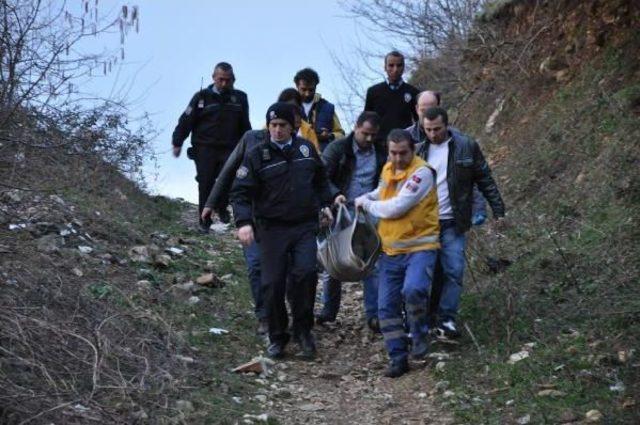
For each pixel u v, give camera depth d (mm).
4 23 10039
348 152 11609
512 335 10320
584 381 8742
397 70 14219
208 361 9922
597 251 11883
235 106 16719
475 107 21250
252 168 10258
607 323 9867
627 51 16359
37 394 7625
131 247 13461
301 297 10578
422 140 11641
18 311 8797
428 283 10117
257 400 9156
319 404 9289
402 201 10055
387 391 9758
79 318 9344
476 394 9125
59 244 12008
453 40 23719
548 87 18547
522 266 12461
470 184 10883
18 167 12117
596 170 14148
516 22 21203
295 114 10453
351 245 10445
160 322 10344
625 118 14758
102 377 8336
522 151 17203
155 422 7898
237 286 13250
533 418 8219
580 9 18469
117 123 13758
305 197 10367
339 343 11555
